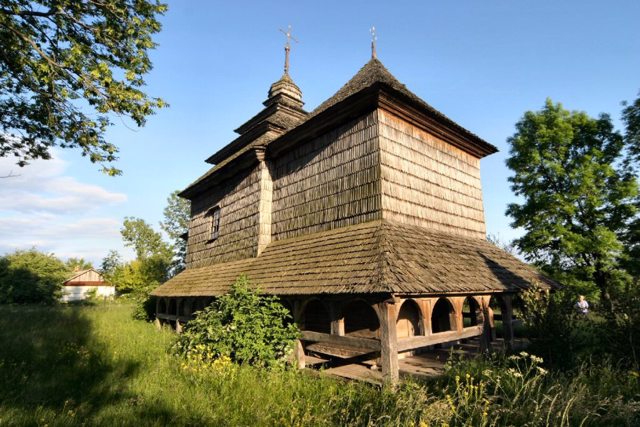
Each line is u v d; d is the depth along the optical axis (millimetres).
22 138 9320
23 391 5660
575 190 18172
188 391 5879
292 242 10680
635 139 18172
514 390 5270
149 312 18484
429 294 6727
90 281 54031
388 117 9547
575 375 6281
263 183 12375
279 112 15406
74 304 31062
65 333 11422
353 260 7562
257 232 12008
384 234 7812
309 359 9156
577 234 17672
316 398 5617
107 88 7535
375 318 8867
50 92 8008
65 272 35031
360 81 10867
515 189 20219
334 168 10141
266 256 11086
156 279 38594
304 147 11406
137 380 6465
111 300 38688
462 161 12109
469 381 5895
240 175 13945
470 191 12125
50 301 30766
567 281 17562
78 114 8531
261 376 6746
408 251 7684
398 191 9188
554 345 7121
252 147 12219
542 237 18438
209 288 12219
